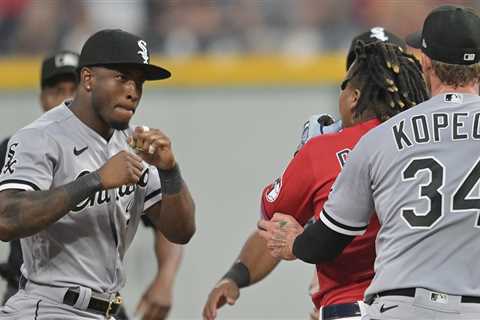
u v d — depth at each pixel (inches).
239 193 1347.2
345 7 1456.7
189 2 1467.8
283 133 1350.9
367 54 627.8
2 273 780.0
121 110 643.5
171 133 1357.0
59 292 650.8
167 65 1375.5
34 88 1389.0
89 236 655.1
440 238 524.1
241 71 1362.0
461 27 549.3
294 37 1427.2
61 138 646.5
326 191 603.8
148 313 876.6
